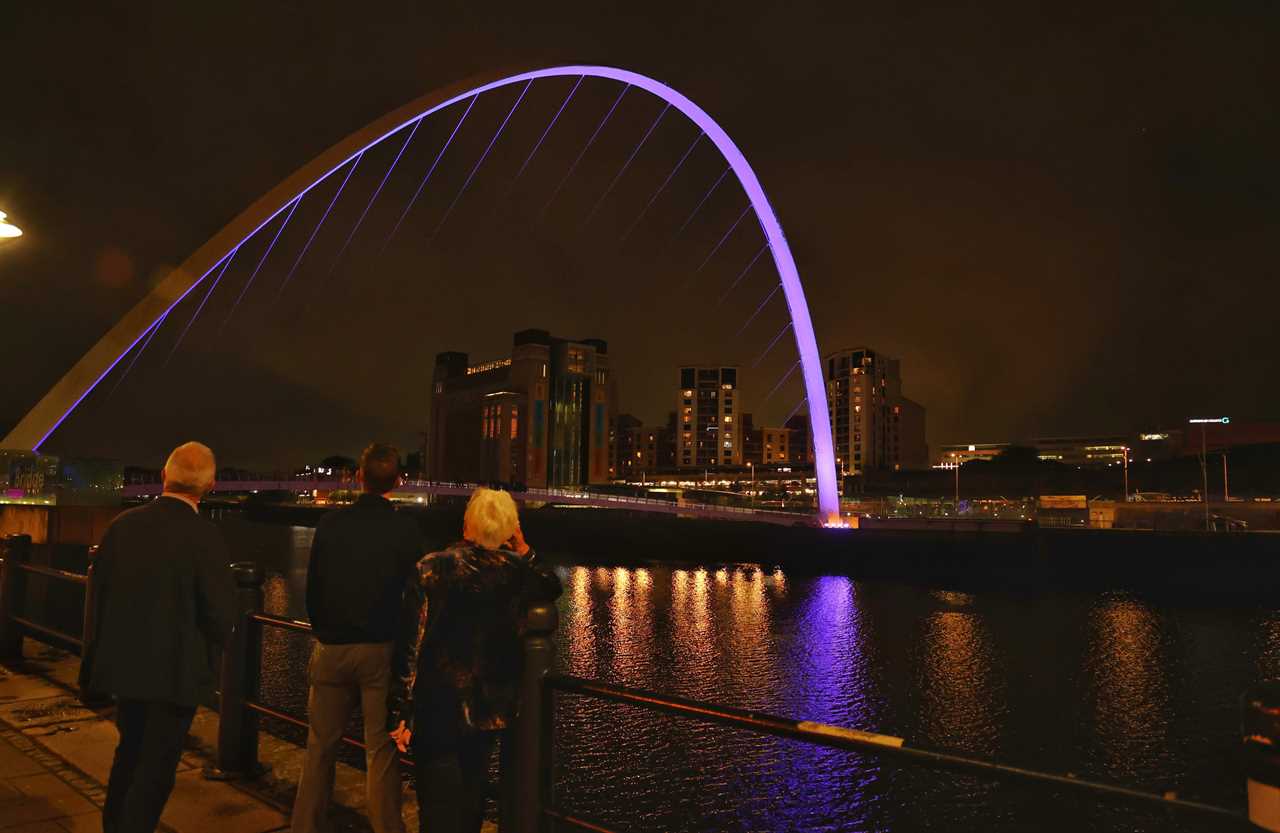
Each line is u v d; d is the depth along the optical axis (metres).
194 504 4.20
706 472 190.12
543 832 3.61
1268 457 115.00
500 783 3.71
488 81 57.41
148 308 46.75
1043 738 28.91
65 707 7.19
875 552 77.06
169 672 3.85
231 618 4.04
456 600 3.58
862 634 46.78
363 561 4.22
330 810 5.17
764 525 88.12
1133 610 55.38
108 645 3.84
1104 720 30.77
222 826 4.82
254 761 5.65
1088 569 66.25
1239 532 62.72
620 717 29.80
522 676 3.62
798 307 92.75
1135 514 84.75
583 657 40.94
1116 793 2.30
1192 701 33.03
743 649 42.75
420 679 3.61
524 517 121.31
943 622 50.62
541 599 3.71
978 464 163.38
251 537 119.44
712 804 22.41
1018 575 69.00
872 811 21.95
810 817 21.50
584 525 111.19
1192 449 152.38
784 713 31.88
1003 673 37.69
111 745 6.24
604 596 62.28
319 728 4.32
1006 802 22.59
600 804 22.36
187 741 6.45
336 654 4.24
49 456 21.58
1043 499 94.12
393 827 4.29
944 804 22.45
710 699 33.66
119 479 22.69
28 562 9.14
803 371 93.12
